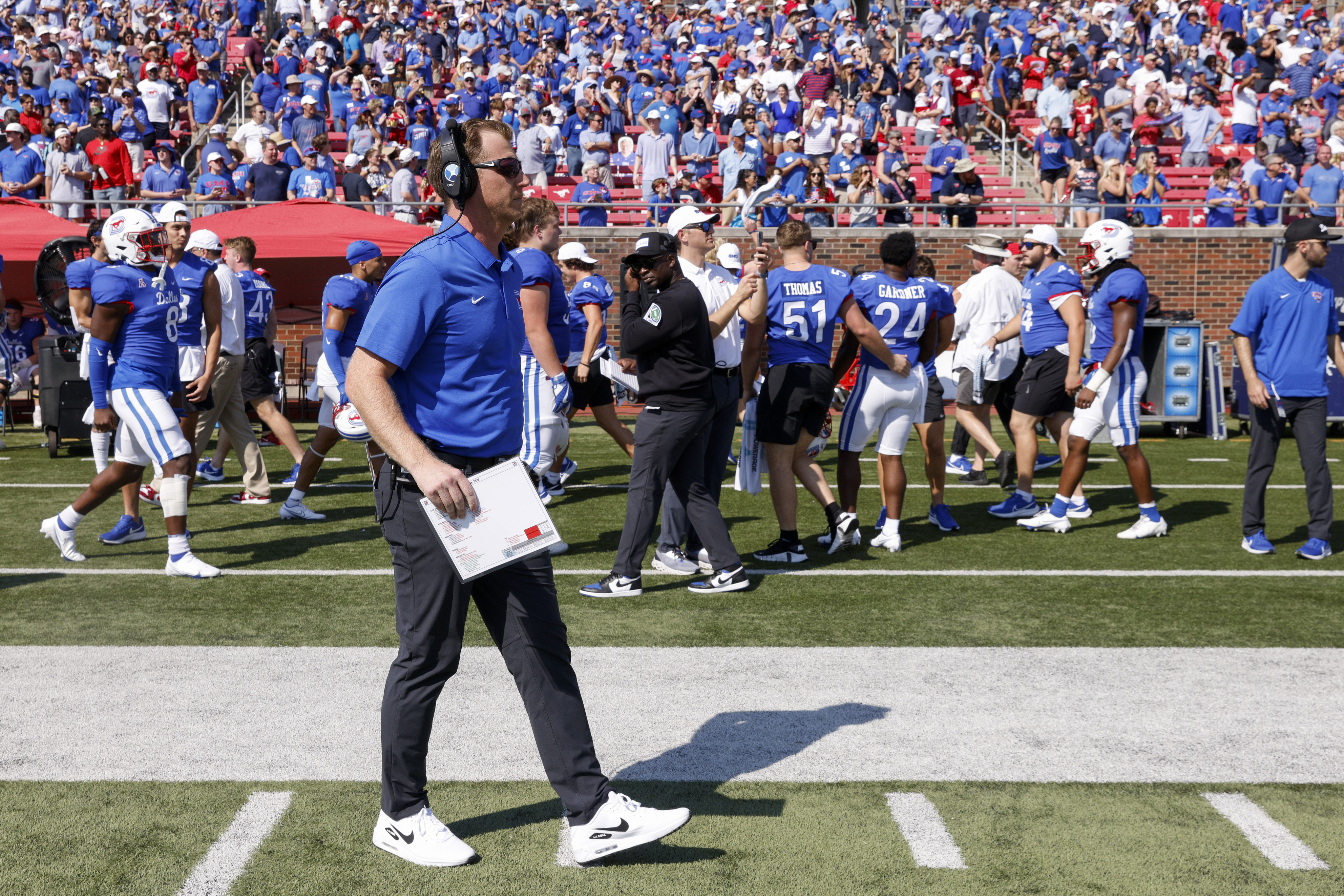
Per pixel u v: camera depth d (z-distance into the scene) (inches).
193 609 221.5
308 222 486.0
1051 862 124.3
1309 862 124.4
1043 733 160.7
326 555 267.1
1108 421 285.7
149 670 185.0
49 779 143.9
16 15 879.1
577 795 124.6
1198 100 729.6
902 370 262.4
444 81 805.9
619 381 252.2
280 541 282.8
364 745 155.1
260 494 330.3
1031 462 312.0
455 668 125.1
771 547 264.7
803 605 227.1
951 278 596.7
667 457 228.5
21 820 133.0
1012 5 909.2
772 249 238.4
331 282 288.5
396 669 124.0
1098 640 203.6
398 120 651.5
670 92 700.0
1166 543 282.7
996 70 785.6
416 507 120.3
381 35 824.9
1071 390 292.7
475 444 120.7
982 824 133.5
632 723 164.4
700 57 825.5
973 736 159.6
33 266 470.3
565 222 614.2
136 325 241.8
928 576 250.1
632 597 233.0
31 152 606.5
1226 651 196.9
